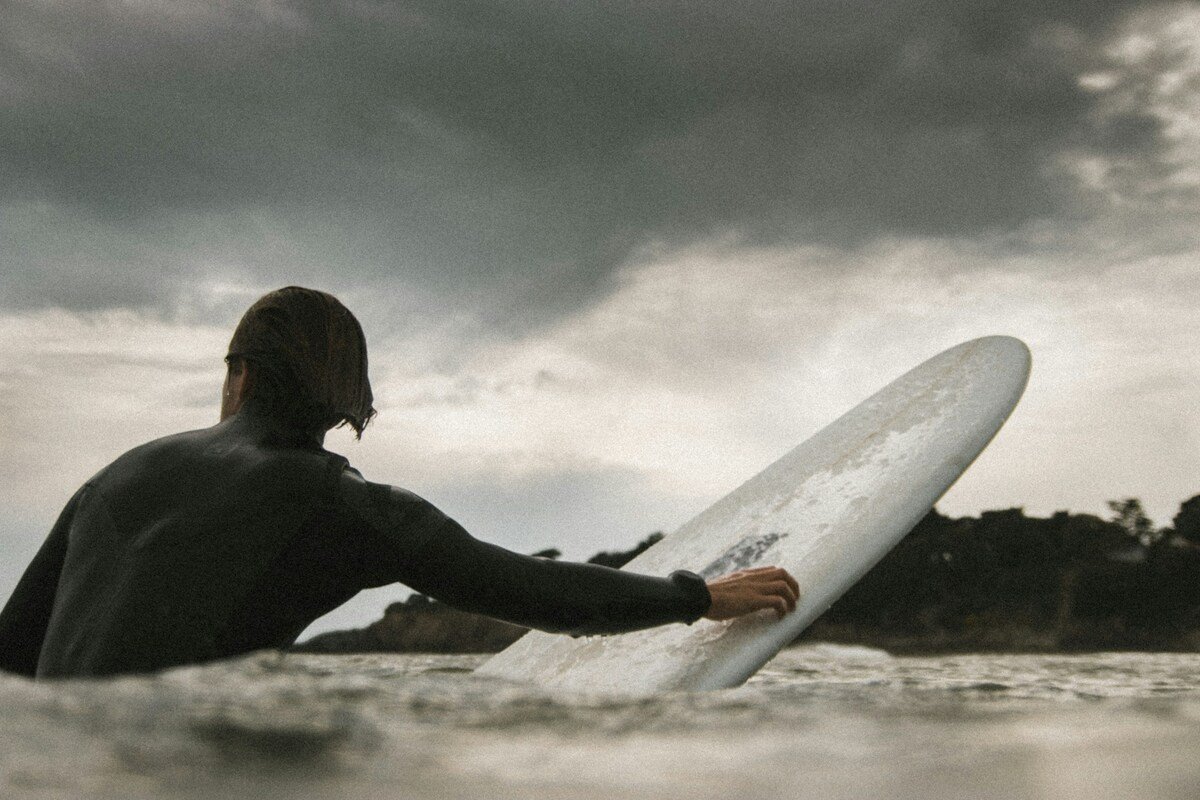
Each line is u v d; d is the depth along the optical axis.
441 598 1.80
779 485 3.02
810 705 1.00
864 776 0.63
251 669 0.99
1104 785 0.58
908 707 0.98
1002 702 1.11
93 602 1.57
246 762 0.66
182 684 0.91
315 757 0.69
